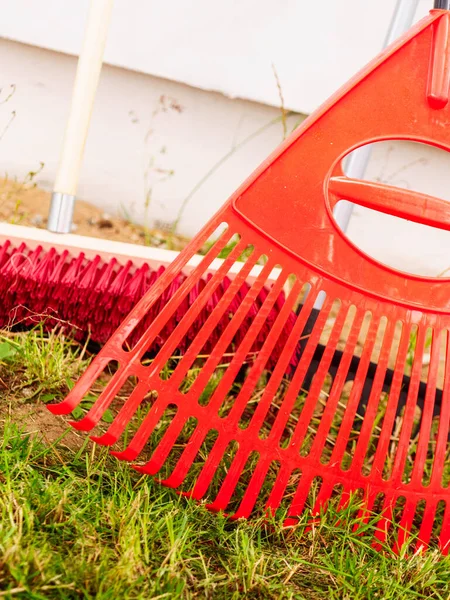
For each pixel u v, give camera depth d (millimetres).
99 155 1851
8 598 639
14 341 1189
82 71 1289
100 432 1052
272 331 979
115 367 1275
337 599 817
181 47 1665
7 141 1816
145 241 1792
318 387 1002
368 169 1870
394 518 1057
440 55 968
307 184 971
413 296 1020
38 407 1066
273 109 1802
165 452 919
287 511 986
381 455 1018
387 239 1980
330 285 991
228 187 1896
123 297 1184
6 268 1163
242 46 1678
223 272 954
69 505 822
